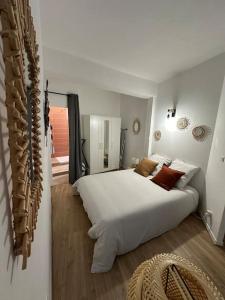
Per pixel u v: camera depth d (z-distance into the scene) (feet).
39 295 2.24
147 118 11.53
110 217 5.30
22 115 1.16
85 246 6.11
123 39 5.99
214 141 7.26
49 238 5.61
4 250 0.92
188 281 2.79
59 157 18.17
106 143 14.64
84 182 8.24
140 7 4.44
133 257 5.66
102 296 4.42
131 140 14.87
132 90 9.53
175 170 8.19
